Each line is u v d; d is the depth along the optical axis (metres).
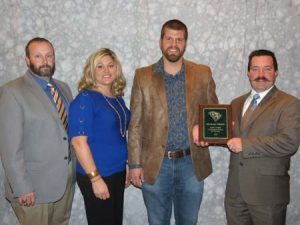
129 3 2.43
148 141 2.11
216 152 2.56
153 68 2.13
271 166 1.91
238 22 2.46
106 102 1.96
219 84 2.49
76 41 2.44
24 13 2.40
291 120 1.85
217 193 2.58
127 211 2.57
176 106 2.07
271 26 2.47
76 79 2.46
